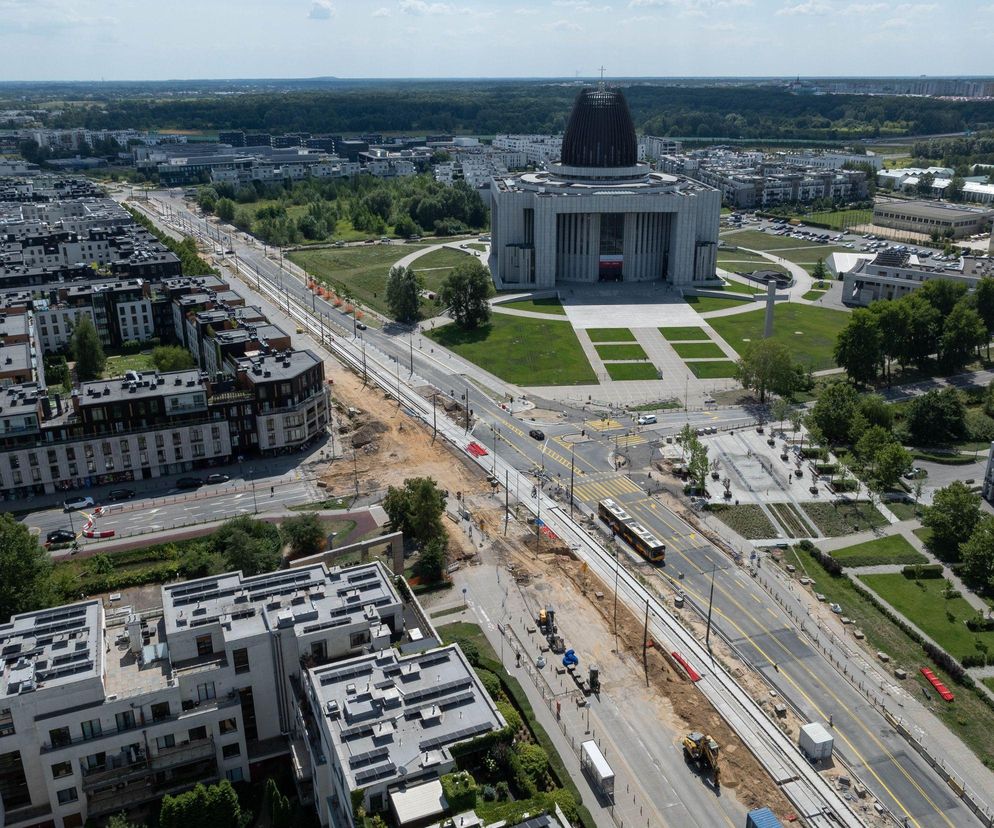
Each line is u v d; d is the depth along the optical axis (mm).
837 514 199875
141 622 128625
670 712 137625
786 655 151875
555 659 149750
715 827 116312
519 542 188250
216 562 168875
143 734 114375
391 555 171375
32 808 113000
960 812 119625
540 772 115188
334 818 106500
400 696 107500
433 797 95125
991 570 168500
